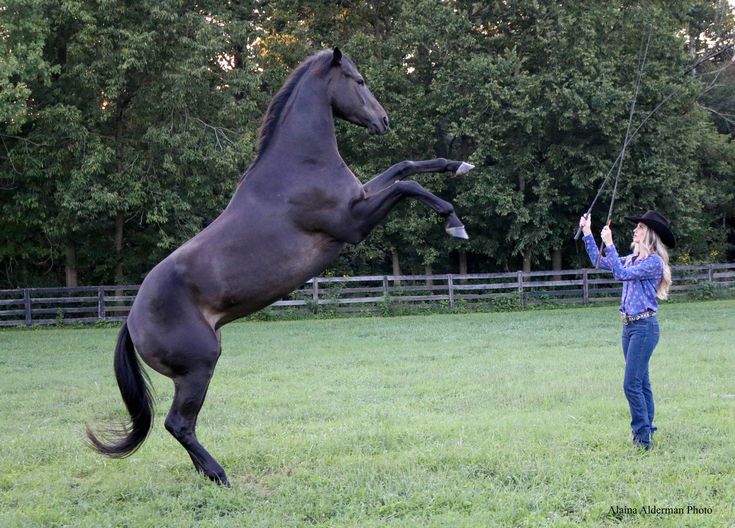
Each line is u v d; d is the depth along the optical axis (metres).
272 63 22.66
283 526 4.48
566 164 22.27
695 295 22.62
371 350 12.90
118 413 8.18
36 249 21.77
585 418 6.85
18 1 15.94
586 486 4.91
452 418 7.11
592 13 21.11
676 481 4.94
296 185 5.12
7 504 5.05
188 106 19.86
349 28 24.47
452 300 21.81
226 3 21.50
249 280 5.12
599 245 24.88
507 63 20.72
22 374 11.12
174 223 21.59
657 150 21.36
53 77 19.73
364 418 7.27
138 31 18.36
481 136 21.23
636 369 5.73
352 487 5.09
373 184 5.24
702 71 29.00
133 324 5.21
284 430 6.91
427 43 22.08
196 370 5.16
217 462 5.54
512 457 5.59
